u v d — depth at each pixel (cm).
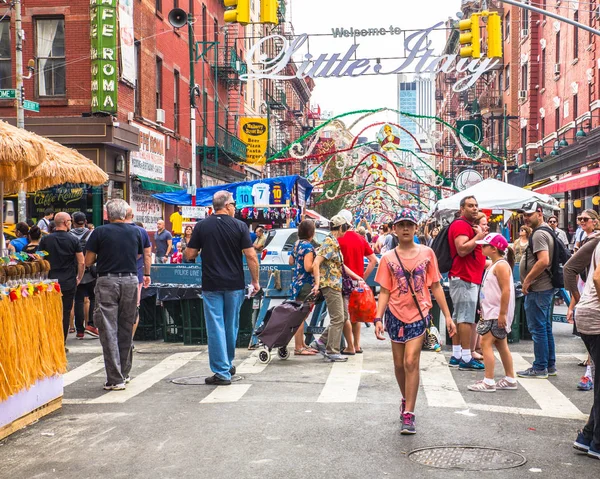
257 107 5453
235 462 637
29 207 2402
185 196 2317
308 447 679
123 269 960
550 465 627
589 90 3278
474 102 5522
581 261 755
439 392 914
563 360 1168
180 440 707
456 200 1811
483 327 923
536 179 4078
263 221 2367
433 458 645
